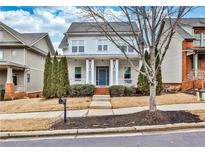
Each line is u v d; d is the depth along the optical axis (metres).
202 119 8.54
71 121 8.72
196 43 22.34
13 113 11.60
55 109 12.23
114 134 7.31
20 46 25.06
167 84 22.69
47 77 17.59
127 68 23.62
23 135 7.29
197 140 6.34
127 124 8.03
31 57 27.47
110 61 22.50
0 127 8.05
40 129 7.71
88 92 18.06
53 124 8.37
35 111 11.96
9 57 25.20
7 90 20.92
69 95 17.89
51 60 19.81
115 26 23.08
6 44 24.81
